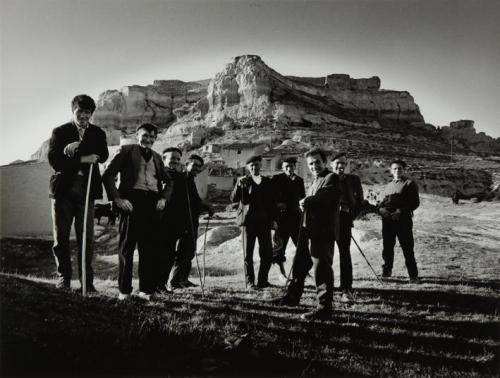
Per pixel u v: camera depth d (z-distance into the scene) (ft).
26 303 19.19
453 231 82.02
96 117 580.30
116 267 67.72
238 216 35.12
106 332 18.86
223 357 19.02
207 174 212.02
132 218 24.58
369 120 504.43
